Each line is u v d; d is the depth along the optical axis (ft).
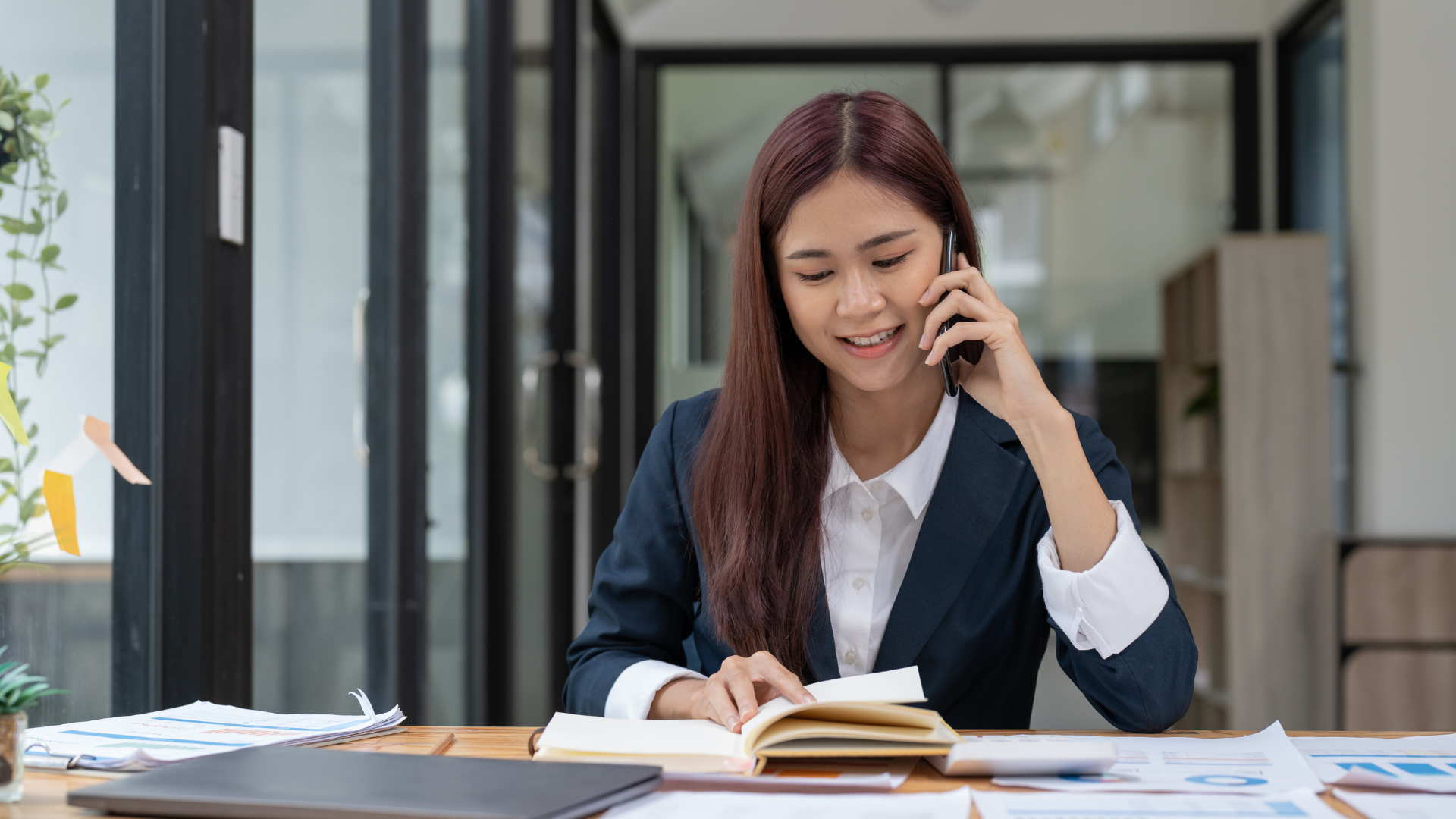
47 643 3.65
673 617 3.94
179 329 4.27
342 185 6.16
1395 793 2.44
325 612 5.91
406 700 6.94
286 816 2.19
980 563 3.59
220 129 4.47
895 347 3.43
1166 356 13.46
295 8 5.51
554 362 10.96
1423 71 10.66
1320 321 10.81
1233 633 10.77
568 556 11.54
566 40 11.32
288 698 5.45
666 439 4.05
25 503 3.53
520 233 9.25
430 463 7.51
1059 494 3.24
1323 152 12.57
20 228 3.52
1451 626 9.77
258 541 5.10
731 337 3.69
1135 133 13.97
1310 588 10.69
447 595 7.93
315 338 5.79
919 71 14.24
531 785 2.35
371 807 2.17
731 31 14.39
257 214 5.05
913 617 3.55
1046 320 13.92
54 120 3.68
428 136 7.37
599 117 13.83
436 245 7.69
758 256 3.54
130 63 4.09
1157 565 3.30
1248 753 2.82
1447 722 9.73
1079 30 13.96
